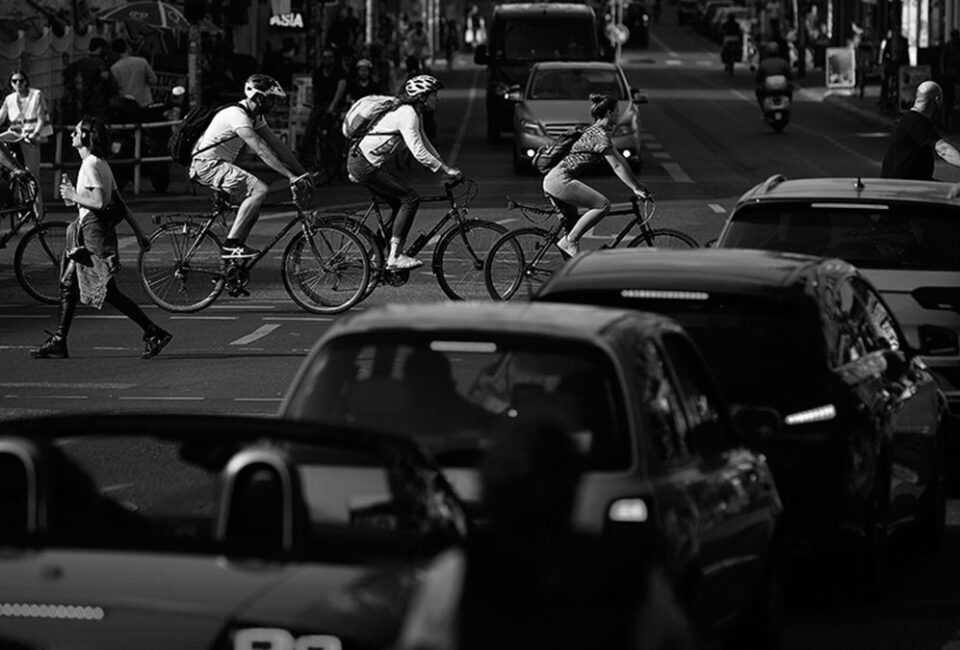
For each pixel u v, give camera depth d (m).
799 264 19.64
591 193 41.25
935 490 22.36
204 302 40.19
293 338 37.38
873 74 136.25
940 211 24.89
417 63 91.94
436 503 11.68
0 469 11.61
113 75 73.31
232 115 39.25
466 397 14.70
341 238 39.94
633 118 76.62
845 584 19.31
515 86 79.06
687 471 14.84
